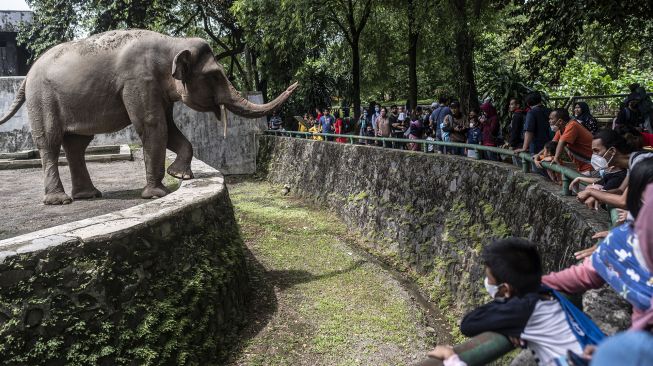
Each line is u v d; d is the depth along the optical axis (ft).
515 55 55.01
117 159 39.78
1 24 71.36
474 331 6.37
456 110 29.66
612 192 11.43
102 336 14.10
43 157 22.91
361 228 32.50
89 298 14.07
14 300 13.01
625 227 6.54
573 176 13.35
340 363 17.56
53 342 13.33
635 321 6.31
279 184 49.14
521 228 17.37
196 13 66.39
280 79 66.95
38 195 26.32
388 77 66.23
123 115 22.50
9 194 26.81
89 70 21.75
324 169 40.63
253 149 56.54
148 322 15.08
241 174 56.39
